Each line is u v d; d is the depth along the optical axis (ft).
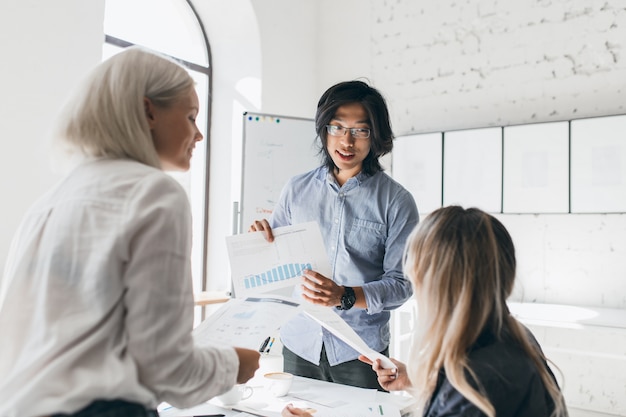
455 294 2.94
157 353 2.38
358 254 5.65
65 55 7.42
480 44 10.61
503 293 3.03
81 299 2.40
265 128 9.30
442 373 2.95
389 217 5.56
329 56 12.65
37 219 2.67
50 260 2.46
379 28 11.91
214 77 11.71
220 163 11.57
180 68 2.99
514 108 10.21
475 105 10.66
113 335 2.41
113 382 2.30
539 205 9.75
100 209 2.50
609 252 9.23
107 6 9.70
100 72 2.79
